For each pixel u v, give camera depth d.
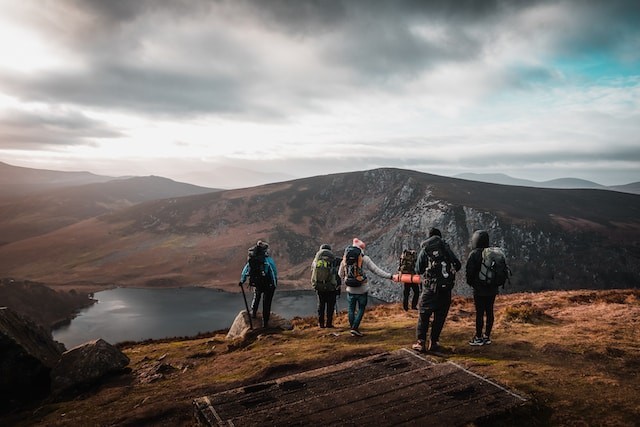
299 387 5.95
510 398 5.39
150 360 10.48
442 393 5.56
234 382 7.25
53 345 10.05
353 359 7.84
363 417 4.99
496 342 8.26
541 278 135.75
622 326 9.19
